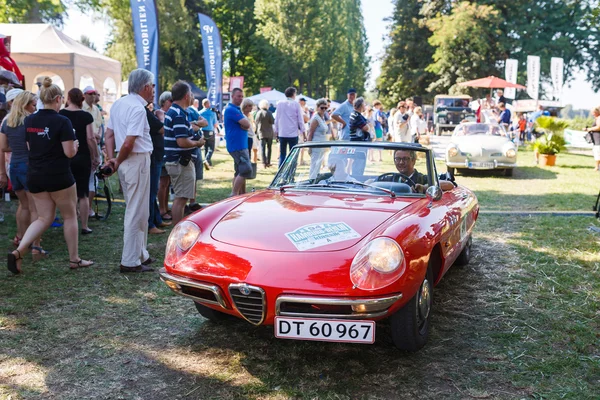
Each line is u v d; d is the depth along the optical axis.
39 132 4.95
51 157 5.03
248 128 8.10
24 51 15.18
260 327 4.05
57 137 4.99
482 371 3.35
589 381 3.23
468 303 4.57
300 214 3.73
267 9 50.75
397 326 3.40
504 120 20.61
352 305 3.04
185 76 50.78
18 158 5.85
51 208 5.22
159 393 3.08
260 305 3.20
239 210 3.93
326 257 3.19
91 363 3.45
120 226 7.43
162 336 3.88
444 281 5.18
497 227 7.54
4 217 7.87
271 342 3.79
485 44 44.72
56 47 15.65
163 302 4.56
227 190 10.62
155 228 7.04
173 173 6.59
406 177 4.46
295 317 3.13
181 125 6.30
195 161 8.29
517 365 3.42
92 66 16.66
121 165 5.15
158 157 6.47
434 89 49.66
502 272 5.46
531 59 27.67
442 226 3.75
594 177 13.55
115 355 3.56
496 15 44.81
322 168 4.64
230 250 3.36
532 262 5.79
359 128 9.55
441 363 3.46
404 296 3.17
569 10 48.12
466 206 4.82
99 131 9.76
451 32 45.06
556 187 11.72
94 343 3.74
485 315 4.29
